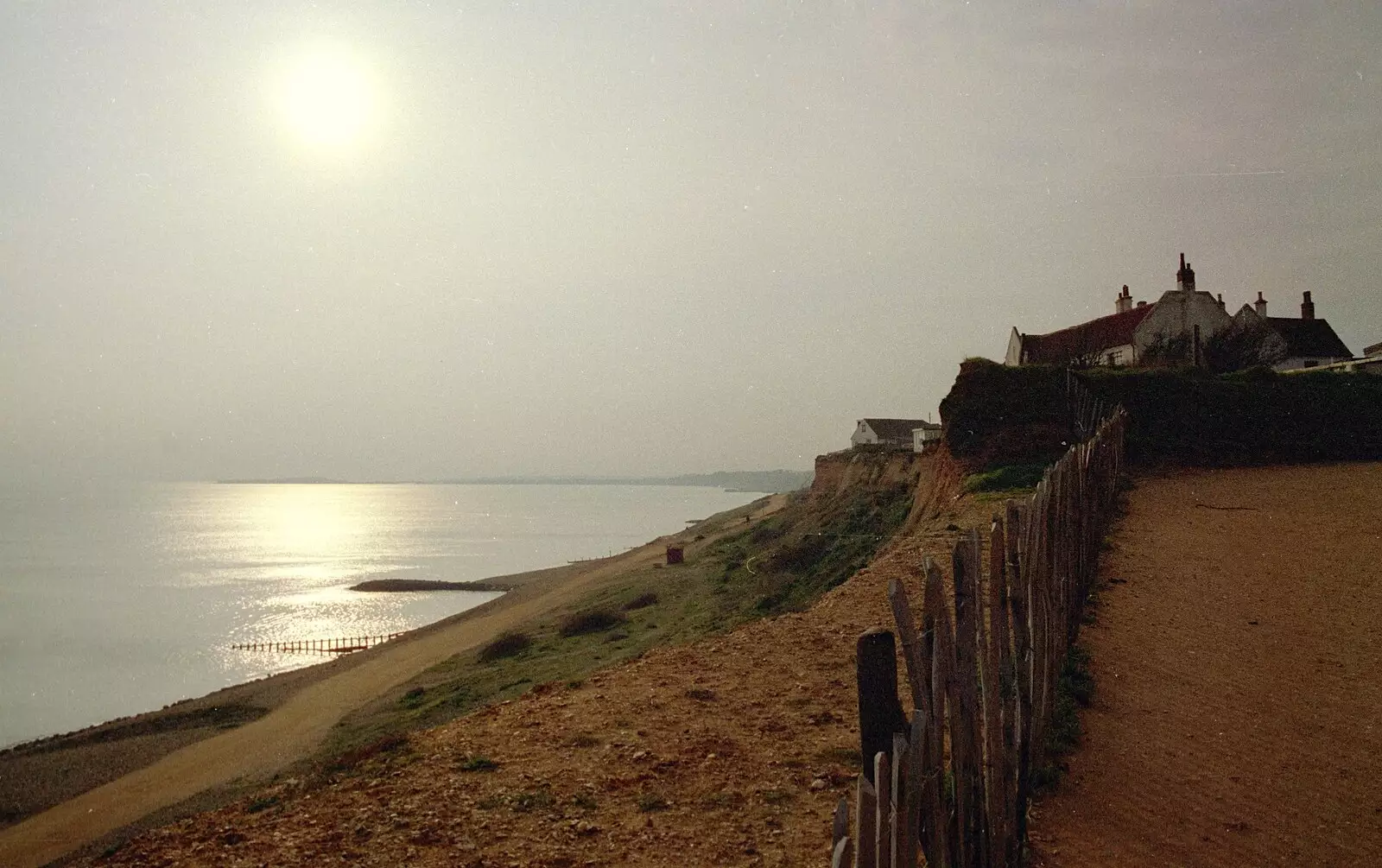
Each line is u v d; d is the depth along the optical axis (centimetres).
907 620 486
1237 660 1134
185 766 3259
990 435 3366
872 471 6322
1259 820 741
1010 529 753
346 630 8012
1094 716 959
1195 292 5475
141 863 734
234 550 17000
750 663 1235
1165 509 2336
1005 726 662
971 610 588
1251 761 850
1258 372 3734
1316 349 6150
